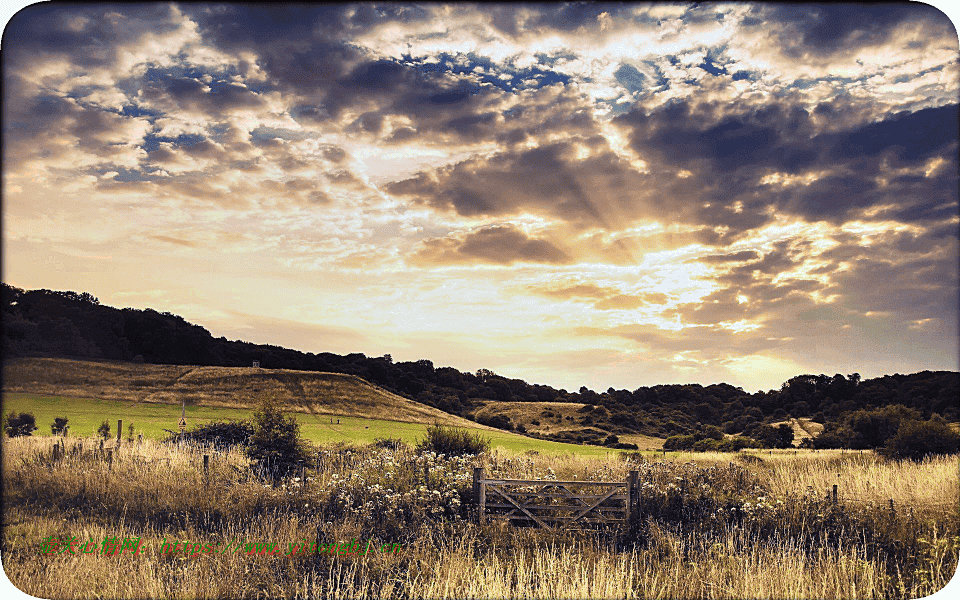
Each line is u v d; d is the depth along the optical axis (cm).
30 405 5541
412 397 9900
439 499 1194
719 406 9562
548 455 2322
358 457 1836
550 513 1190
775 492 1395
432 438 2216
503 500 1220
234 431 2403
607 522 1158
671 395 10356
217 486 1366
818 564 914
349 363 10100
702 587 858
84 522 1152
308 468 1670
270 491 1333
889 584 880
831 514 1147
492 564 948
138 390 6669
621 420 9500
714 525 1157
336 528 1093
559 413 10012
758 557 977
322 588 863
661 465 1588
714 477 1449
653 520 1177
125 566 918
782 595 830
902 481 1602
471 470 1399
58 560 937
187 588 840
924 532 1076
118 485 1362
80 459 1634
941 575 898
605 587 838
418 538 1063
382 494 1216
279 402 1739
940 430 2450
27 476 1442
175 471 1532
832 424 5716
